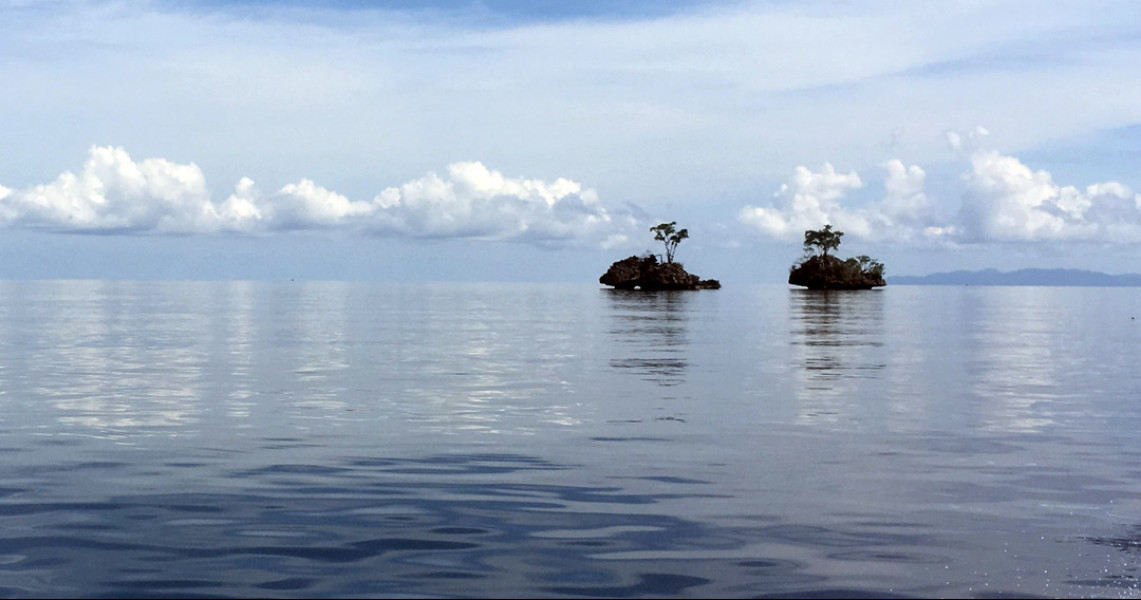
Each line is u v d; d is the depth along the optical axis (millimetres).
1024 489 12875
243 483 13078
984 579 8938
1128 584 8812
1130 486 13102
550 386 25859
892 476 13734
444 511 11539
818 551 9844
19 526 10664
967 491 12742
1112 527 10875
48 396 22906
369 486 12945
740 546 10031
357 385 25828
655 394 24094
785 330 58312
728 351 40094
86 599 8258
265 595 8391
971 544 10133
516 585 8711
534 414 20203
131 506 11664
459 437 17109
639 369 31328
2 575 8898
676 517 11281
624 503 12000
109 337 47156
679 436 17328
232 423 18656
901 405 22000
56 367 30656
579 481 13328
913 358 36875
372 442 16500
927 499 12273
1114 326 71562
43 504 11742
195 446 16000
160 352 37375
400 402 22156
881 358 36719
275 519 11086
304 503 11906
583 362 34031
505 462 14727
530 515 11367
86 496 12203
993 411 20969
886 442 16734
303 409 20828
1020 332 60625
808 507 11805
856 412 20734
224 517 11156
